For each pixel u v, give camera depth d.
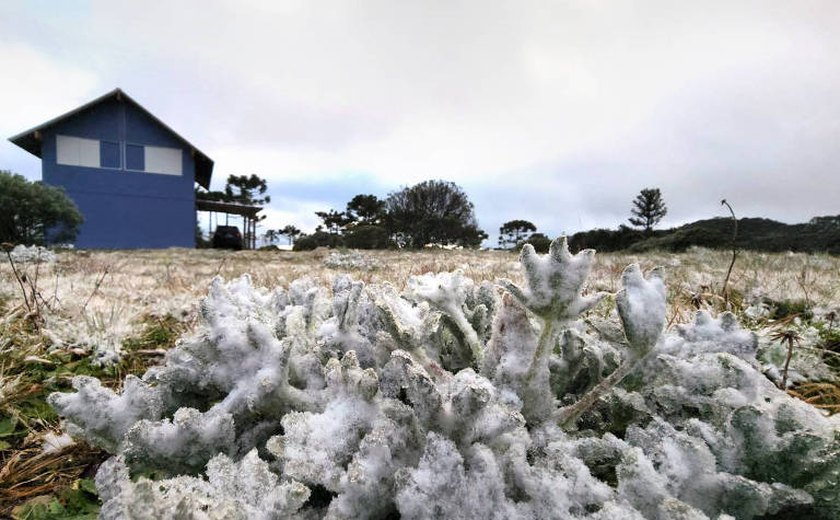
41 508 1.58
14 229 17.66
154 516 0.91
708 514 1.02
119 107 33.81
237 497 1.06
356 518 1.02
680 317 2.89
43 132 32.38
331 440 1.16
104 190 33.75
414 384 1.07
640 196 41.50
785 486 1.02
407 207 40.88
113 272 8.00
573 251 9.74
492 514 0.96
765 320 3.31
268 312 1.94
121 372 2.99
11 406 2.33
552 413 1.32
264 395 1.34
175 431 1.26
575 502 1.02
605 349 1.64
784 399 1.30
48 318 3.76
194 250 26.00
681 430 1.36
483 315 1.79
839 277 5.79
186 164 35.69
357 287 1.67
